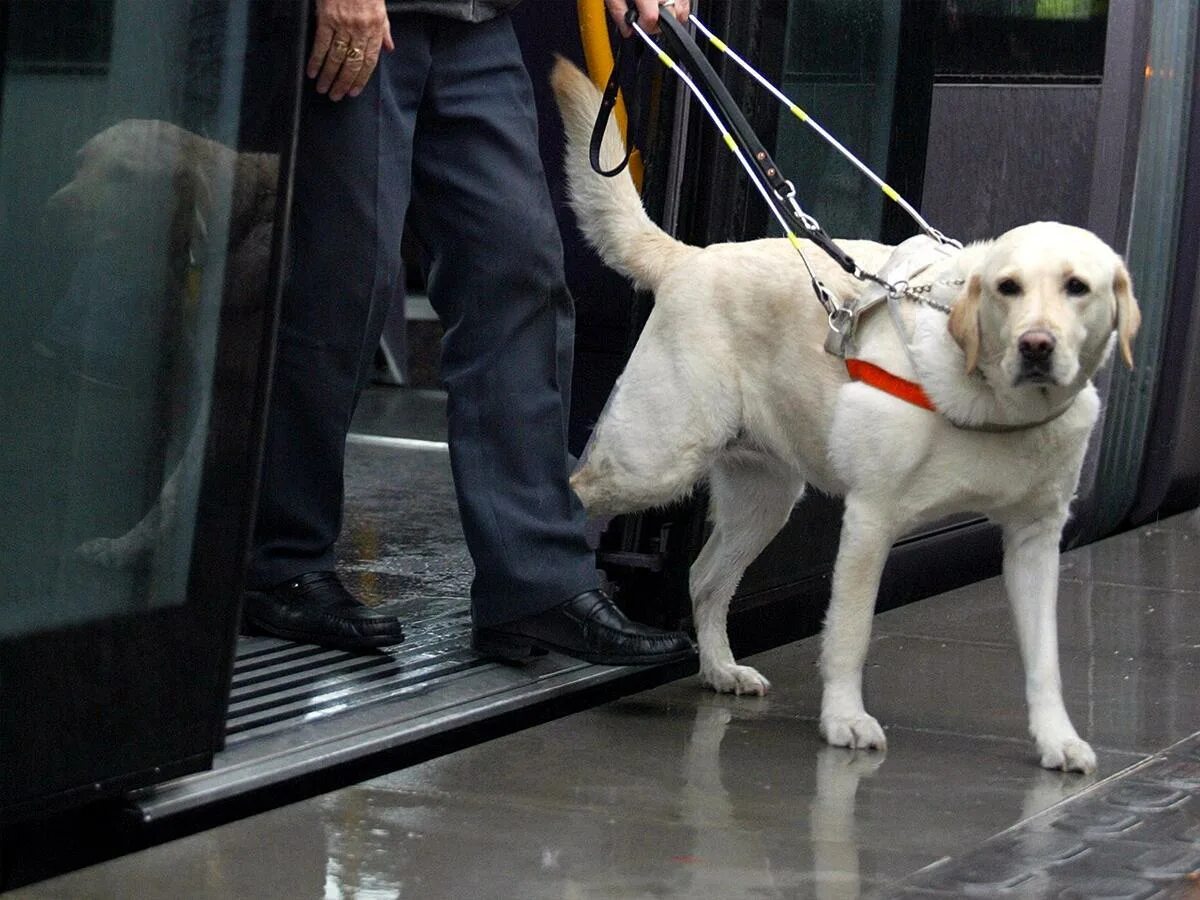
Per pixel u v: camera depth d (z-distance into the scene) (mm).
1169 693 4754
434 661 4418
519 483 4312
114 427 3059
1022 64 6488
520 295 4258
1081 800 3682
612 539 5062
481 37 4195
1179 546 7328
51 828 3164
